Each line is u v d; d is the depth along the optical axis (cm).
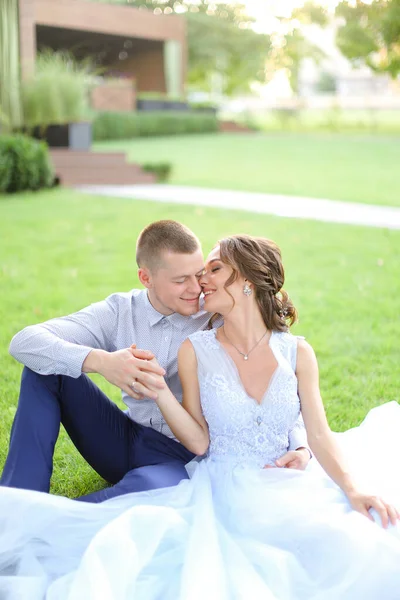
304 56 3850
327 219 1031
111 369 250
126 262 781
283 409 247
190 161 1897
